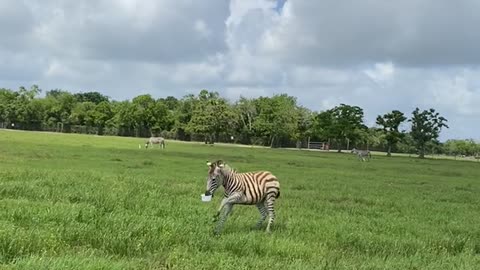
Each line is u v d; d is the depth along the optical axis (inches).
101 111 5462.6
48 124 5388.8
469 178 1819.6
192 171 1259.8
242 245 402.0
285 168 1647.4
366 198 871.1
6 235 336.8
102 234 382.3
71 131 5418.3
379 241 469.1
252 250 397.4
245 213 602.5
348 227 530.9
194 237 407.2
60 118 5472.4
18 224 399.9
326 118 4498.0
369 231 530.6
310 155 3088.1
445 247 483.8
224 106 4367.6
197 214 530.0
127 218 442.9
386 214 690.2
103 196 576.4
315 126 4653.1
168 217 482.0
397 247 454.6
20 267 282.8
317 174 1471.5
